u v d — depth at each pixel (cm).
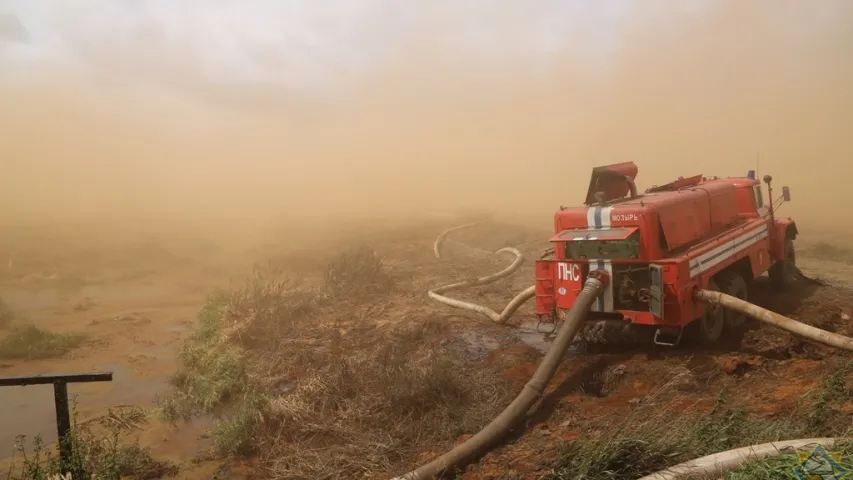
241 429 628
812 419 491
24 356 941
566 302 795
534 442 559
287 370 808
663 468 446
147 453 618
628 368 709
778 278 1067
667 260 717
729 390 625
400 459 567
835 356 687
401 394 657
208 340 972
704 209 859
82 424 689
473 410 640
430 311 1053
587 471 455
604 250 754
